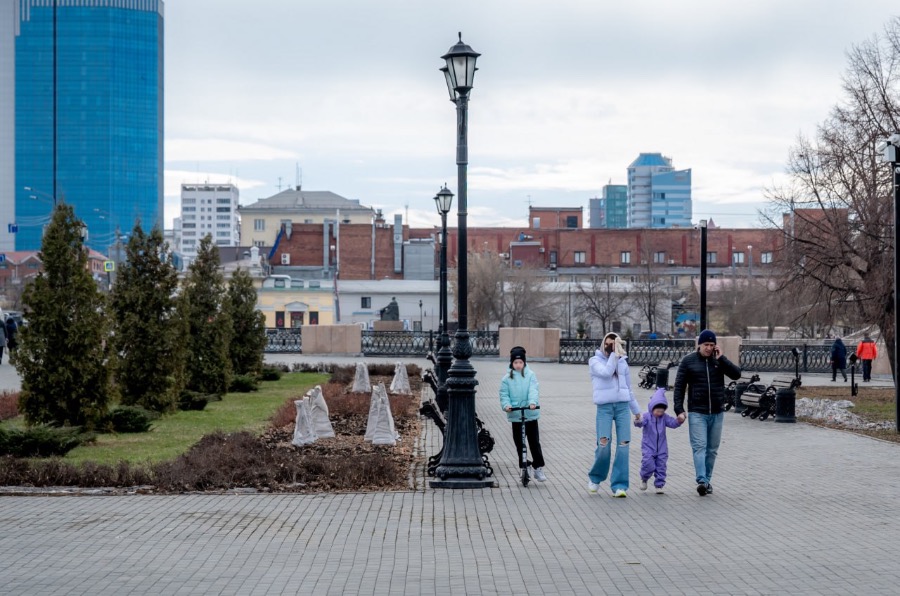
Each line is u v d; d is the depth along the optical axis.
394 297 93.38
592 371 14.45
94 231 192.38
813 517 12.62
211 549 10.80
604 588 9.20
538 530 11.83
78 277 20.47
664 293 93.88
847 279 34.12
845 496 14.17
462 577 9.61
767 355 52.94
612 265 117.19
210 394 30.39
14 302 91.44
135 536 11.46
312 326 61.91
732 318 83.88
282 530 11.80
